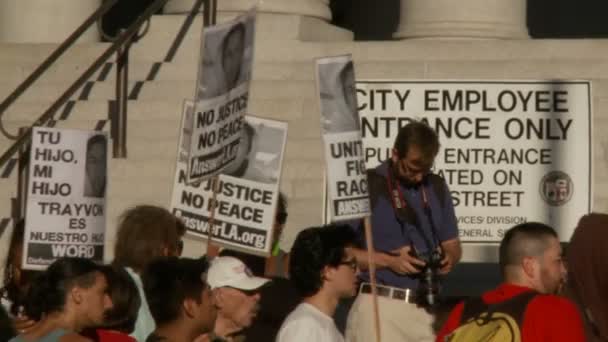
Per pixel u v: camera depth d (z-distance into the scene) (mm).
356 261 10531
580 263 9852
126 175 17000
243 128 11625
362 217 11586
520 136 14719
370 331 12609
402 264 12617
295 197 16547
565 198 14672
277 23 18031
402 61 17531
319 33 18594
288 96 17406
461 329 9969
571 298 9922
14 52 18906
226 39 11469
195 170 11367
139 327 10766
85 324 9430
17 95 16578
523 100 14758
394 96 14797
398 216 12742
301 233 10531
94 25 20391
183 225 11398
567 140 14711
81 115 17797
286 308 12945
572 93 14727
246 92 11602
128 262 10984
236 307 11297
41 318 9430
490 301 10078
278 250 13562
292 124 17094
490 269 16875
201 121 11367
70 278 9375
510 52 17500
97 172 11914
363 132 14820
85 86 18219
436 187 12922
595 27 23781
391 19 23469
